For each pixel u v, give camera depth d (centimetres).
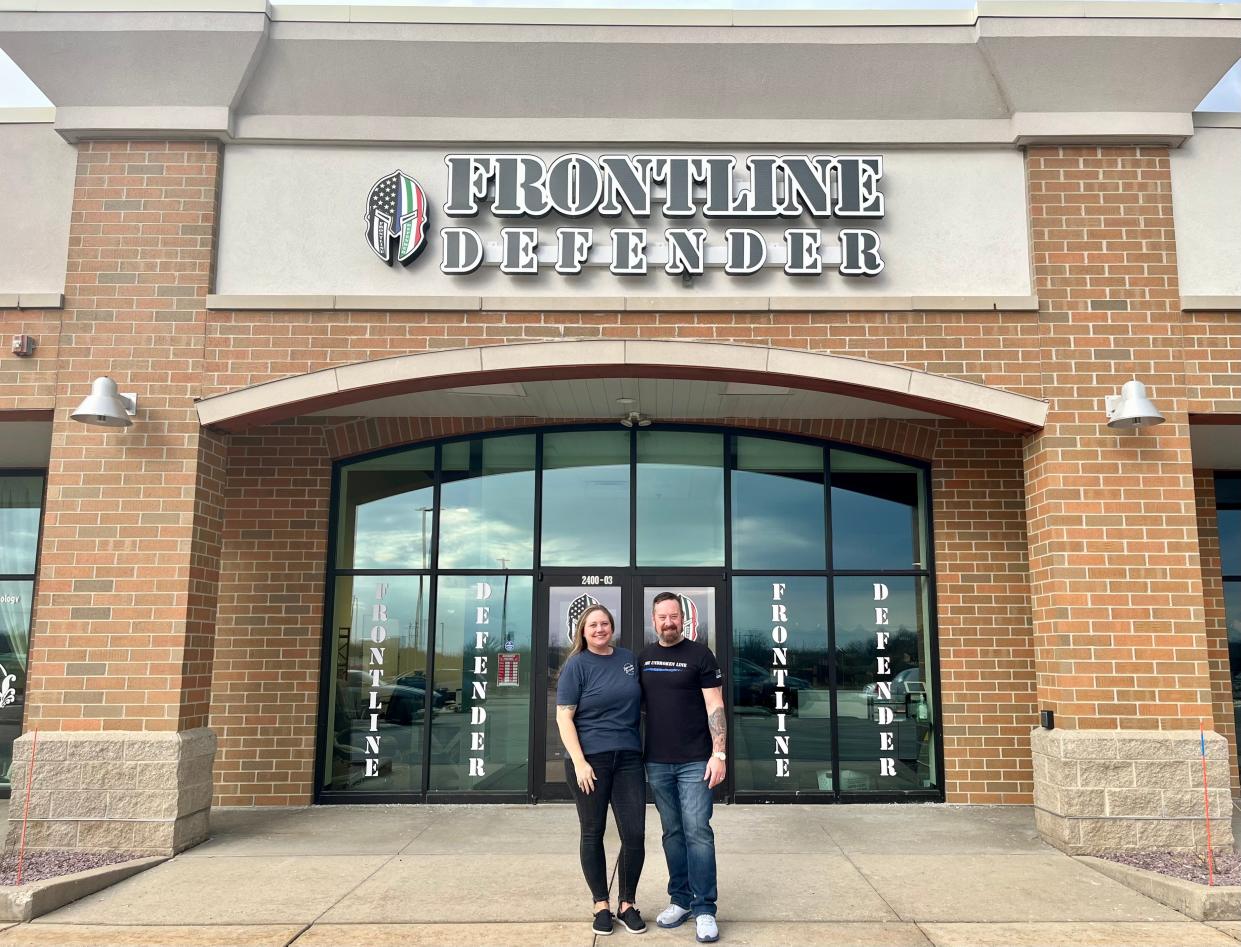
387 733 984
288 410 849
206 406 821
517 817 901
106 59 824
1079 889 672
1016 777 958
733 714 980
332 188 859
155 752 763
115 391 795
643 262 837
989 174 861
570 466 1033
